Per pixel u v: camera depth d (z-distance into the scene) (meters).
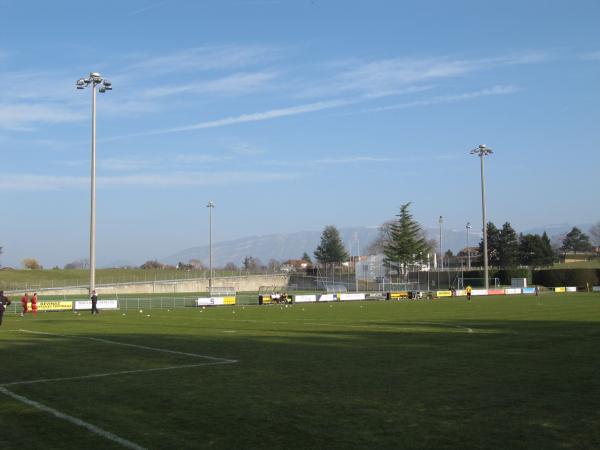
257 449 9.09
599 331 27.73
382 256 137.25
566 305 52.56
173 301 66.00
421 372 16.09
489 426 10.31
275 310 51.19
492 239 136.00
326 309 51.94
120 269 122.25
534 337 25.27
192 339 25.73
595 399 12.48
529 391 13.36
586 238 185.00
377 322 35.09
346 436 9.76
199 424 10.59
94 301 48.72
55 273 107.88
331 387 14.02
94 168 51.75
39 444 9.48
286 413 11.38
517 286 94.62
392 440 9.51
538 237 132.38
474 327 30.72
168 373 16.27
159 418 11.05
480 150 81.56
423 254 123.69
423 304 58.78
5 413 11.55
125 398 12.91
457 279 99.00
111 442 9.53
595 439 9.50
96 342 24.62
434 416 11.05
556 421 10.62
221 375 15.88
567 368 16.64
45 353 20.91
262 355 19.97
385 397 12.82
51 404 12.34
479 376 15.38
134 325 34.53
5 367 17.52
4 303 36.72
